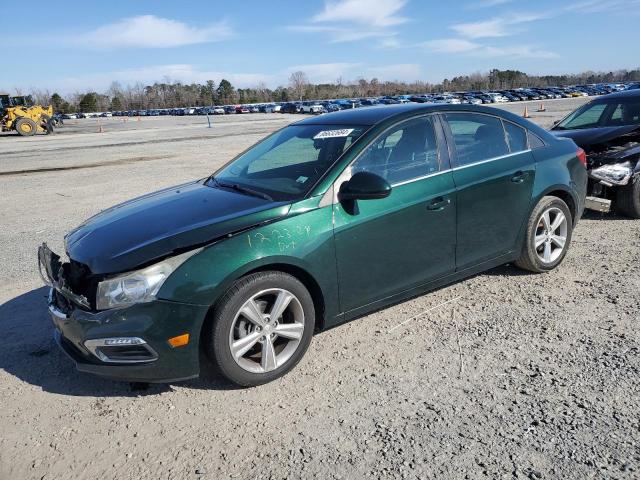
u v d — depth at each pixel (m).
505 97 66.25
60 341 3.36
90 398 3.29
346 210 3.52
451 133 4.19
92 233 3.54
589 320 3.96
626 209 6.68
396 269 3.81
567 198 5.01
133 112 106.50
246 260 3.11
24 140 31.14
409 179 3.85
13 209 9.35
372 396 3.14
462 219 4.11
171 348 3.01
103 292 2.99
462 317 4.12
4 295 5.04
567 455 2.55
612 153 6.49
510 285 4.71
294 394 3.21
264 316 3.27
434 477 2.46
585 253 5.50
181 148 20.48
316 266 3.38
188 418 3.03
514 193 4.44
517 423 2.81
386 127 3.89
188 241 3.10
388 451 2.65
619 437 2.65
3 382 3.50
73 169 14.97
